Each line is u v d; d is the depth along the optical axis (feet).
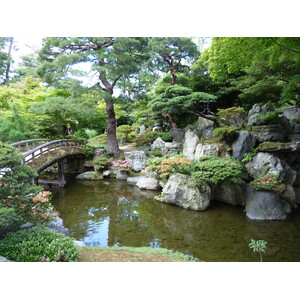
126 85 46.73
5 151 13.08
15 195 13.60
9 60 60.03
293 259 14.55
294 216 21.93
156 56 46.14
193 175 24.73
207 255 15.29
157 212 24.02
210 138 31.22
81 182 38.50
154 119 54.75
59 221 20.43
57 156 32.14
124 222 21.59
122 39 35.81
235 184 25.64
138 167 41.37
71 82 37.09
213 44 27.78
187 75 52.70
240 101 47.93
